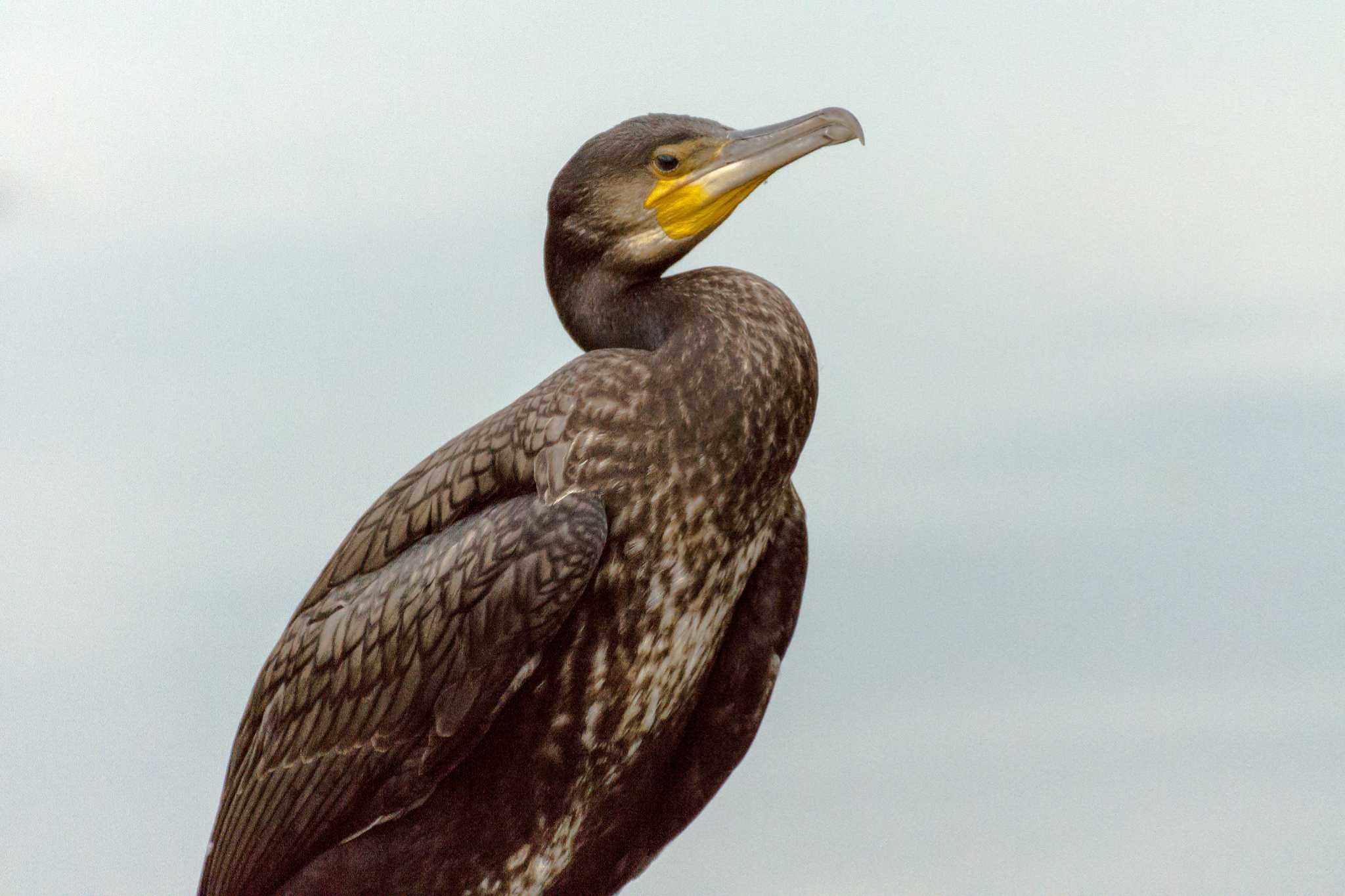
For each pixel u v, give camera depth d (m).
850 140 8.67
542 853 8.49
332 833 8.29
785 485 8.68
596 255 8.85
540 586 7.68
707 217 8.75
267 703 8.68
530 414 8.12
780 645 9.07
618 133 8.84
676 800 9.15
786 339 8.23
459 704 7.84
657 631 8.13
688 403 7.96
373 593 8.27
